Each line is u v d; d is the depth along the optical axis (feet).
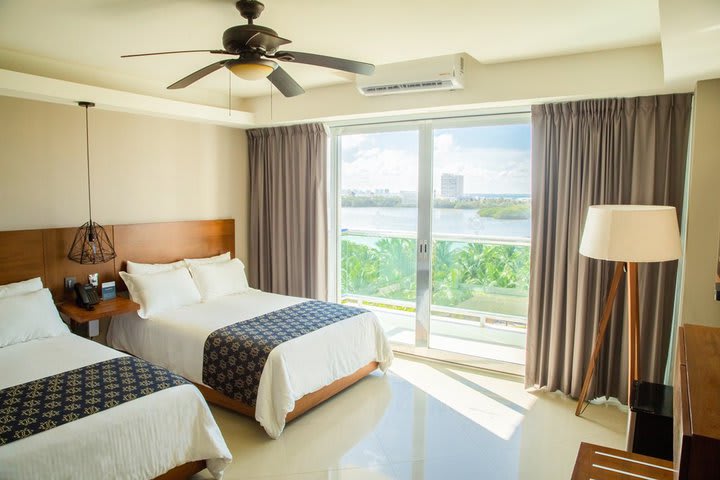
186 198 15.37
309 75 12.89
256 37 7.22
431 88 12.04
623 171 11.13
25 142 11.57
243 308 13.23
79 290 12.05
